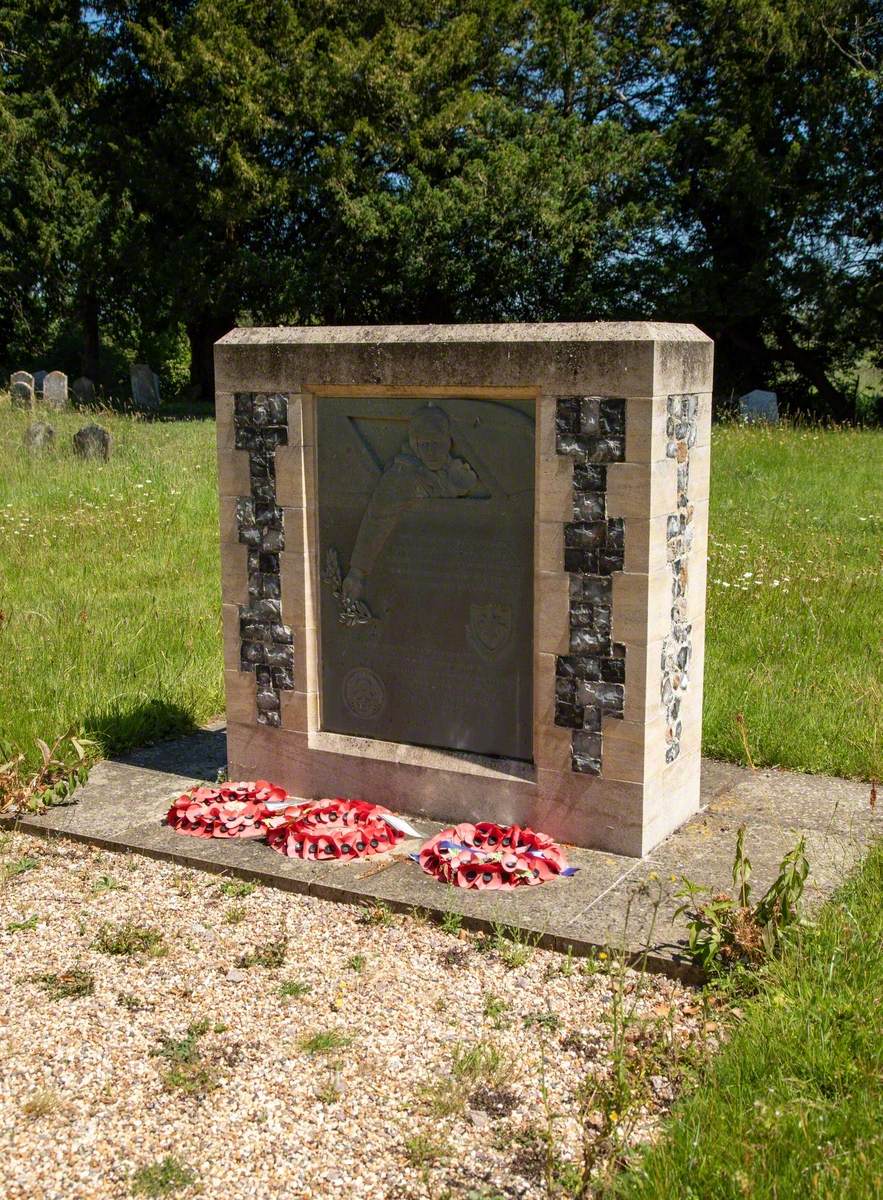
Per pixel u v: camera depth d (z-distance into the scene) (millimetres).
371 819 5551
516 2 29125
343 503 5750
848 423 23438
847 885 4820
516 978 4387
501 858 5055
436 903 4855
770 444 17469
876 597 9375
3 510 13406
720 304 28578
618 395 4879
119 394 35062
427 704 5715
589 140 28062
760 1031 3775
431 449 5441
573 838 5375
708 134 28078
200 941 4707
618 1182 3238
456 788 5613
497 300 29844
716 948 4242
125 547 11969
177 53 28312
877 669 7664
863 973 4043
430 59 28156
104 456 17125
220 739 7105
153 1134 3551
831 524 12578
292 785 6082
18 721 6840
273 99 27781
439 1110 3629
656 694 5188
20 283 35844
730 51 27891
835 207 27500
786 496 14148
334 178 27719
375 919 4848
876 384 33875
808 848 5309
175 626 9031
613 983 4258
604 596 5086
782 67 27625
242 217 28281
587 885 4980
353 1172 3381
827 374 32031
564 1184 3283
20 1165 3418
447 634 5594
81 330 43531
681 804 5621
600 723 5211
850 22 26922
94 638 8531
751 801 5961
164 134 28953
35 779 5996
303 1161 3428
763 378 31688
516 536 5320
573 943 4535
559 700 5281
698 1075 3725
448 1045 3980
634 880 5016
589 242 28438
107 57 31156
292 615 5914
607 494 4988
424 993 4301
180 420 25625
